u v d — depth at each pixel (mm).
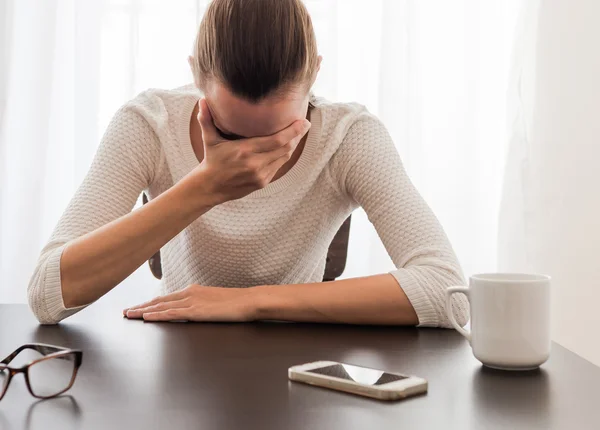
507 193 2385
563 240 2340
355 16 2391
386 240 1233
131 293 2332
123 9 2363
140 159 1288
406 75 2377
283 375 744
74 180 2369
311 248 1362
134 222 1042
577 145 2320
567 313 2340
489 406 648
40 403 645
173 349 864
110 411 623
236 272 1334
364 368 732
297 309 1042
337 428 583
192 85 1402
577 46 2305
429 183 2436
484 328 786
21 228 2342
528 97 2381
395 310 1039
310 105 1313
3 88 2336
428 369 784
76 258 1039
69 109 2416
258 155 990
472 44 2406
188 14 2377
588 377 758
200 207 1038
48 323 1034
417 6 2369
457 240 2438
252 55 909
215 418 605
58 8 2402
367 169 1285
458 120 2426
